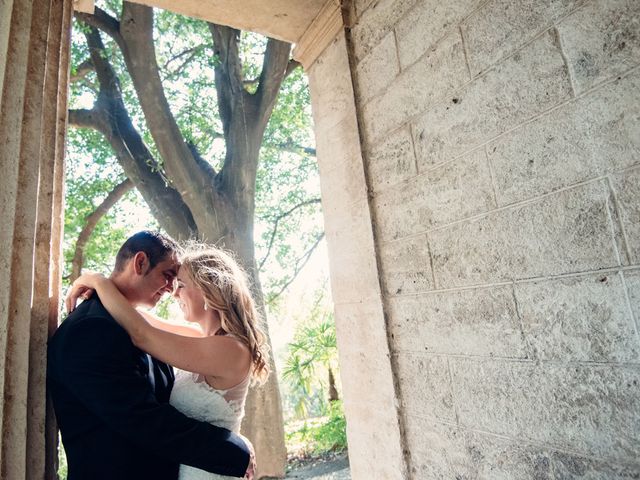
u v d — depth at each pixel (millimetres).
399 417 1961
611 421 1182
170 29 7328
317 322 9930
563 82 1315
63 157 1492
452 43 1725
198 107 7586
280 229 9844
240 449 1407
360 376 2234
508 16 1494
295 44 2793
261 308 6242
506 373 1481
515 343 1454
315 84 2670
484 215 1570
